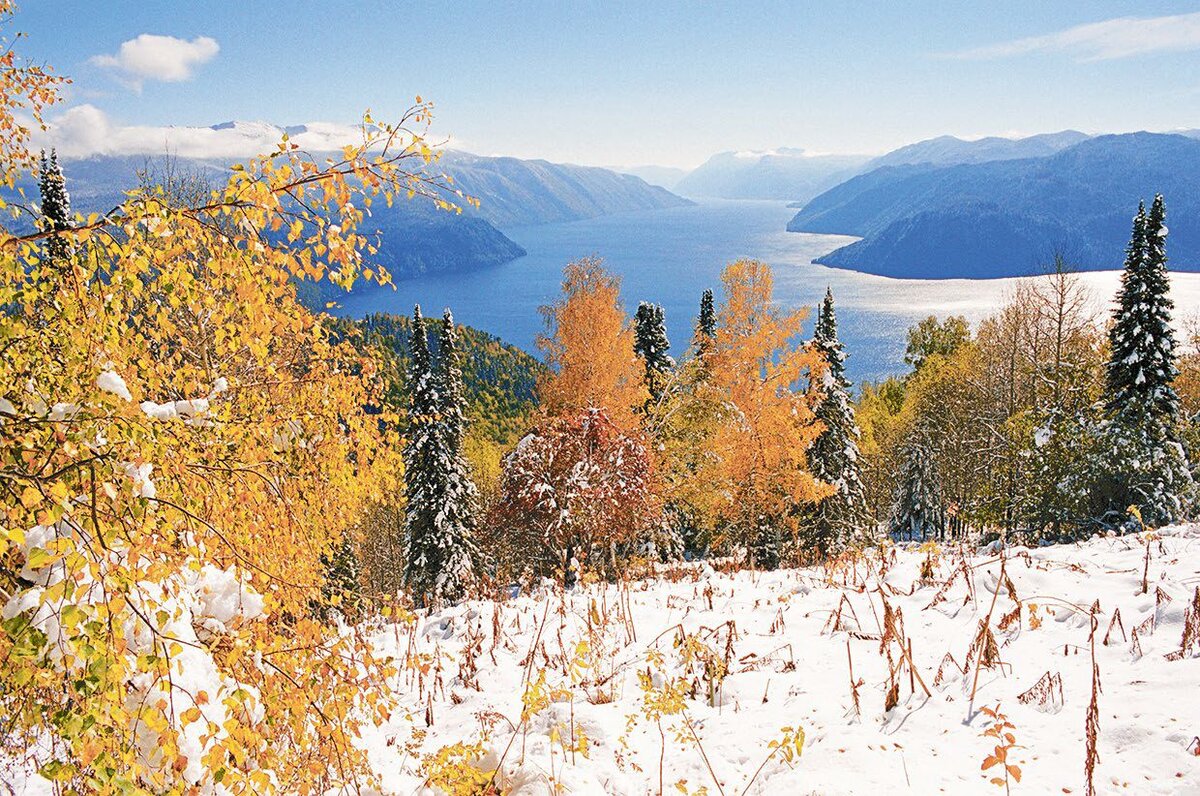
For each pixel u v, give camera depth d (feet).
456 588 96.84
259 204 11.25
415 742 18.01
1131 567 26.37
